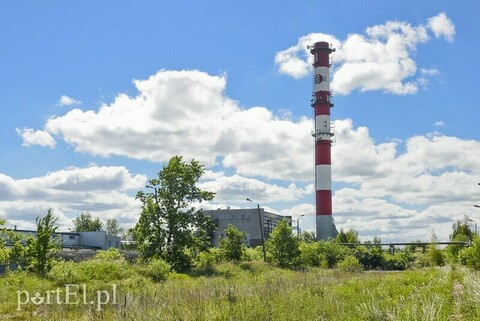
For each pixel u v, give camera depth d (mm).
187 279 32031
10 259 28031
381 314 12250
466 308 14289
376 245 69438
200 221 44156
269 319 12109
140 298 16031
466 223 95875
